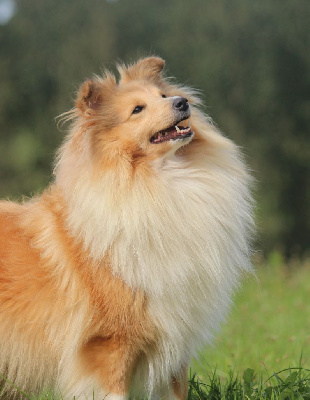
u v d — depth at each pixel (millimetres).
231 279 6996
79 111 7148
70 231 6793
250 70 42250
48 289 6816
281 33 43781
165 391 7141
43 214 7121
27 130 41844
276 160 42188
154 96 7148
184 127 7105
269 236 40500
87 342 6746
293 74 43375
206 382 8508
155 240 6586
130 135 6906
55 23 44406
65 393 7016
